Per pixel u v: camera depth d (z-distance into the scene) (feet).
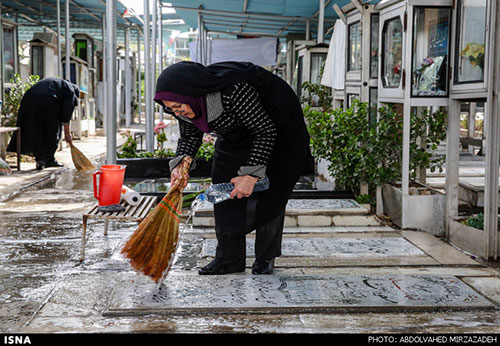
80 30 72.49
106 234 16.42
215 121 10.59
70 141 30.37
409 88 16.96
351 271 12.92
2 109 36.17
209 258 13.91
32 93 29.40
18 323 9.89
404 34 16.87
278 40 57.52
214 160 11.93
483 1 14.69
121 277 12.43
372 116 21.49
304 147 11.64
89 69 56.18
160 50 42.39
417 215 17.37
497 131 14.55
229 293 10.93
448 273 12.87
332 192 20.29
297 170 11.60
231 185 11.32
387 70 18.90
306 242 15.48
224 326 9.57
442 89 16.99
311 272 12.80
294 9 39.24
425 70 16.90
